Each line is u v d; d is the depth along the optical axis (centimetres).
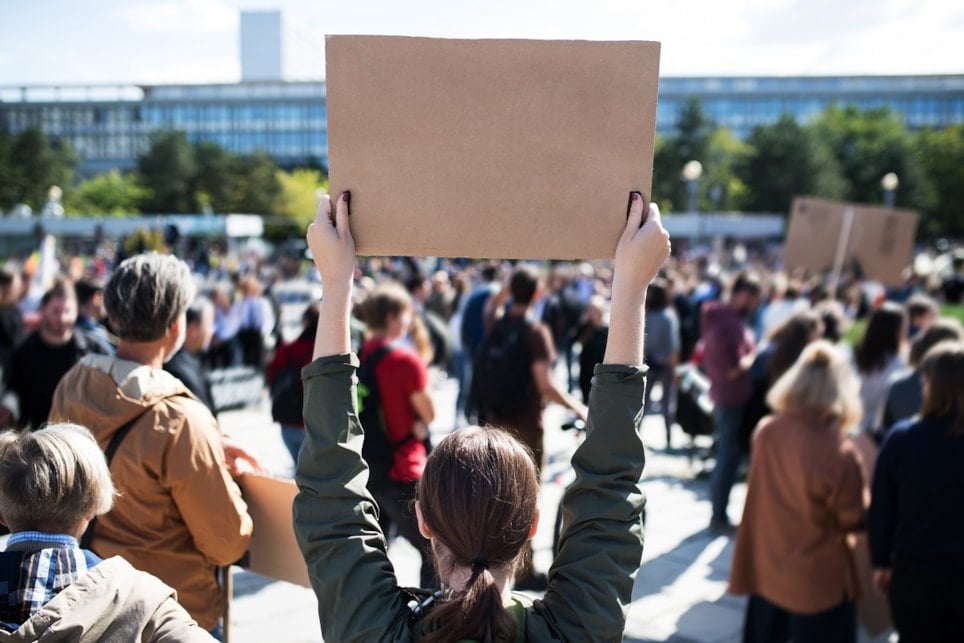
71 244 5688
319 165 10862
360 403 382
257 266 2956
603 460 138
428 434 396
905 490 305
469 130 143
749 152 7519
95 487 175
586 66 141
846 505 332
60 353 416
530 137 142
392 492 380
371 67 142
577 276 1883
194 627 161
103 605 154
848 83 10900
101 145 11094
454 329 1036
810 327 538
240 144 10988
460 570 132
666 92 11044
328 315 144
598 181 143
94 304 458
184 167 8600
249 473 242
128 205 8550
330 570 135
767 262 4047
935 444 300
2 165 7938
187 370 359
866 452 423
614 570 133
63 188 8362
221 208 8488
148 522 216
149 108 11019
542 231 144
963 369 297
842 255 1019
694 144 7844
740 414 618
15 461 169
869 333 501
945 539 296
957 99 10750
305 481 141
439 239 145
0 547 188
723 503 623
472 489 130
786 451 340
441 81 142
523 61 141
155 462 213
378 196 144
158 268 231
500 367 472
